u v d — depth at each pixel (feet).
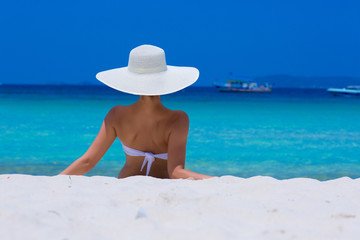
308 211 7.10
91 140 35.37
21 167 23.20
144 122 11.61
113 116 11.89
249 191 8.64
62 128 44.06
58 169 22.75
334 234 5.79
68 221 6.33
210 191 8.54
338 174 22.43
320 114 72.33
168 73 11.42
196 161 26.43
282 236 5.71
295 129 46.52
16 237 5.63
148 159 11.81
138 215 6.47
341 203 7.70
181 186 8.86
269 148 32.14
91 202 7.43
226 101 143.95
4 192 8.23
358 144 34.68
